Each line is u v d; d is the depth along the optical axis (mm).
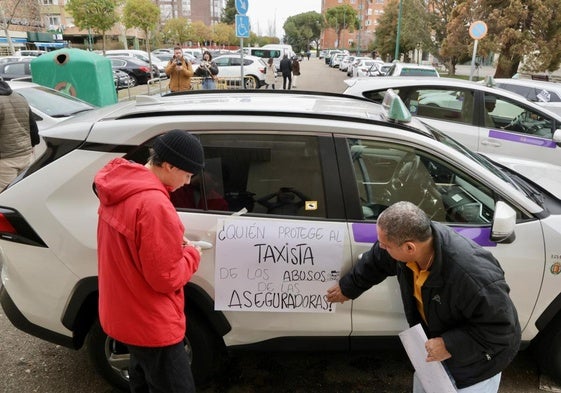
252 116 2371
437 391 1789
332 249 2291
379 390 2707
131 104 2820
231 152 2330
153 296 1765
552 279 2361
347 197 2336
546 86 9125
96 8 26688
